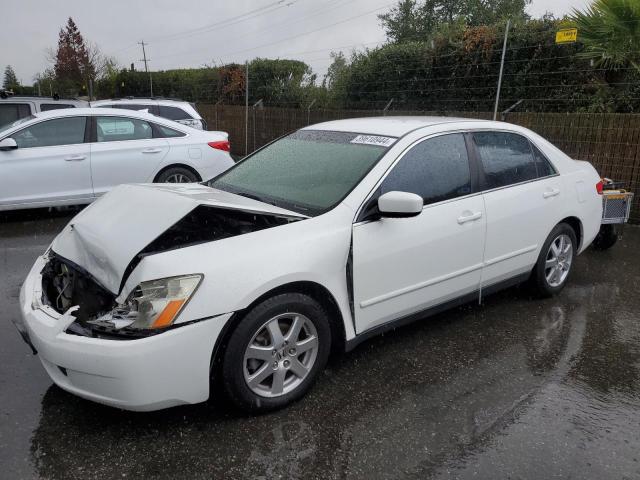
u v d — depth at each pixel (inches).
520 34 394.3
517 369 142.5
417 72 476.1
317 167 149.5
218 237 120.9
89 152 288.7
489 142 166.4
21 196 276.5
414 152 145.9
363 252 129.4
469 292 159.8
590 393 131.9
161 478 100.2
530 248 175.3
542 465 105.4
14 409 120.9
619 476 103.0
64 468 102.4
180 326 104.5
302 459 105.7
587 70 346.3
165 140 309.4
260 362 118.0
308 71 643.5
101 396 104.7
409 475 101.9
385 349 152.3
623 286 208.1
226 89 737.0
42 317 112.9
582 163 203.5
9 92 491.8
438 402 126.1
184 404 112.1
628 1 310.3
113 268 112.4
